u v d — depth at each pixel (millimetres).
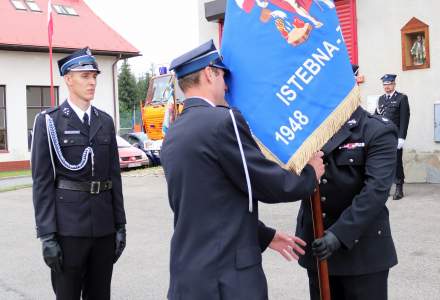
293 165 2389
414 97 9719
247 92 2461
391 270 5074
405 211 7441
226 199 2279
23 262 6270
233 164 2246
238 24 2500
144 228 7738
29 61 23219
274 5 2467
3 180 17344
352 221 2566
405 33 9742
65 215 3588
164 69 17281
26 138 23094
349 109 2506
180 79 2451
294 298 4602
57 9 26062
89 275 3789
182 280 2287
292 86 2439
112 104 26047
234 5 2525
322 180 2775
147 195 10828
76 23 25906
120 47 25922
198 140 2273
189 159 2283
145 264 5922
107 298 3811
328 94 2482
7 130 22625
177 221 2363
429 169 9594
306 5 2508
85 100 3725
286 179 2289
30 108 23578
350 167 2721
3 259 6434
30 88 23578
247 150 2270
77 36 25125
